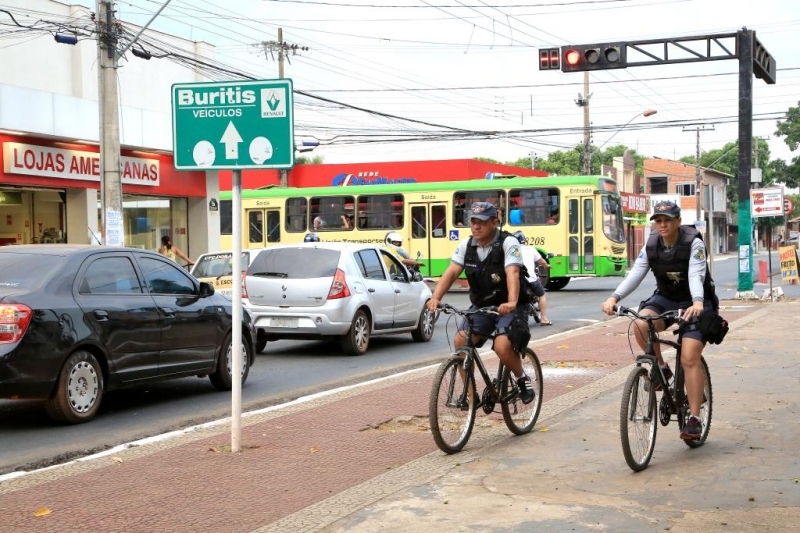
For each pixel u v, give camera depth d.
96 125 22.98
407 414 8.81
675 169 86.06
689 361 6.81
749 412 8.51
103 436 8.23
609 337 15.62
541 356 13.04
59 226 23.12
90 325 8.73
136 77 29.12
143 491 6.18
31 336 8.16
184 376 10.04
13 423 8.88
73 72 27.17
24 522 5.53
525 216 29.78
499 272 7.21
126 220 26.11
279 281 13.65
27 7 25.48
